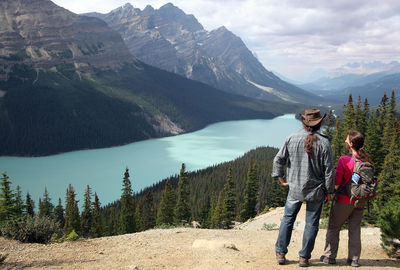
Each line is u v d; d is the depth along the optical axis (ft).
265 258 23.17
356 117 176.45
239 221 238.27
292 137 19.97
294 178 19.86
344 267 20.70
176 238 31.68
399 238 23.73
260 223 107.86
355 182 19.75
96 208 224.53
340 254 25.18
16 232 27.35
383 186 119.65
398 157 120.67
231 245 26.32
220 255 23.52
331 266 20.92
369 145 152.25
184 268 20.22
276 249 21.49
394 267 20.98
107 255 23.35
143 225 249.55
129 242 28.45
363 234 33.47
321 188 19.29
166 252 24.47
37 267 19.97
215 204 249.14
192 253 24.14
